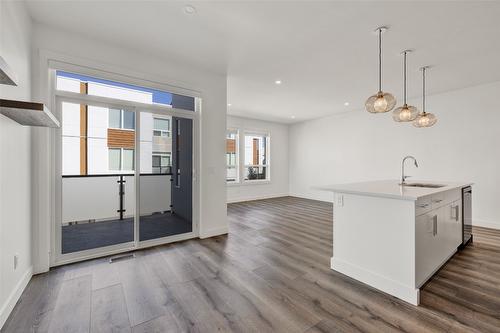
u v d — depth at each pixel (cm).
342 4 218
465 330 164
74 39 266
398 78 399
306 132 786
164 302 200
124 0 213
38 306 193
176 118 369
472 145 441
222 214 394
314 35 271
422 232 212
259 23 249
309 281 236
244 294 212
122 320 177
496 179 416
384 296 209
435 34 264
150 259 289
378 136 595
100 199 383
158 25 253
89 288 221
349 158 661
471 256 296
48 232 253
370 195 222
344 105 586
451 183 337
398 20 240
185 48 302
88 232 362
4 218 177
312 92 483
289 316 181
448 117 471
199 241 357
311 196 770
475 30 254
